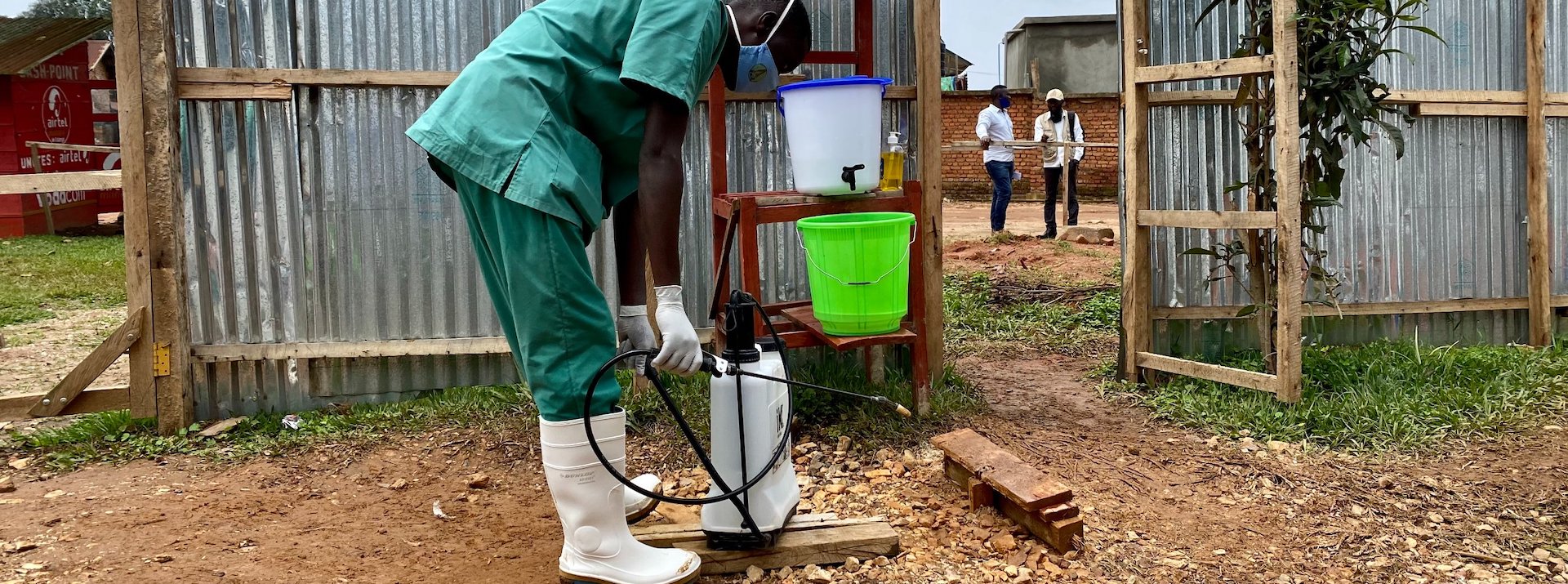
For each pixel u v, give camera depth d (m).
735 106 5.21
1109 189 20.77
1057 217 16.34
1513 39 6.14
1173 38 5.48
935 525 3.55
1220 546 3.43
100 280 10.00
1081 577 3.19
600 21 2.87
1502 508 3.71
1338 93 4.77
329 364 5.11
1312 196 5.03
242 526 3.67
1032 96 20.45
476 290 5.17
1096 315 7.23
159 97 4.61
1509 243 6.28
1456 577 3.19
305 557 3.38
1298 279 4.66
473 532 3.62
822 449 4.36
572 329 2.79
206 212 4.89
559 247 2.72
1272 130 4.98
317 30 4.91
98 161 17.23
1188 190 5.64
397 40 4.98
